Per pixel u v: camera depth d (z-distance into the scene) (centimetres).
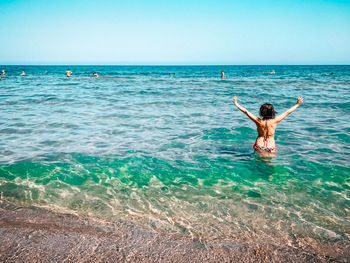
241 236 266
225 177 401
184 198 342
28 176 400
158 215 305
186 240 260
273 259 234
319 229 275
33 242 254
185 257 236
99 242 256
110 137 619
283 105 1091
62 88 1844
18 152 505
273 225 284
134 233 271
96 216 302
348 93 1493
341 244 252
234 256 238
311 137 611
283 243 255
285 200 334
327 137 610
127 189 367
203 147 544
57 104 1102
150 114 905
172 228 280
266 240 260
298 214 303
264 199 337
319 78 3231
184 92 1602
